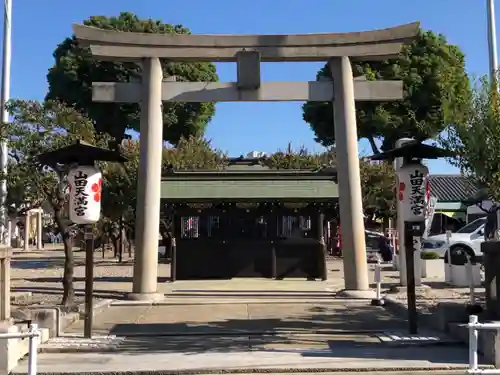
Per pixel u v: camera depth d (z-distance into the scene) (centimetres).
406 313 1331
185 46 1609
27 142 1326
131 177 3017
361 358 928
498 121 1034
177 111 4191
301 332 1146
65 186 1341
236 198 2077
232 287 1862
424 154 1133
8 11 1798
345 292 1606
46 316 1093
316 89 1644
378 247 3453
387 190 3572
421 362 898
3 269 923
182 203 2098
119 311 1408
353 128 1633
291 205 2133
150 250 1567
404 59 3653
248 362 902
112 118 3875
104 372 843
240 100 1625
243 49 1612
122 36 1591
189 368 866
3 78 1769
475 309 1105
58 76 3909
